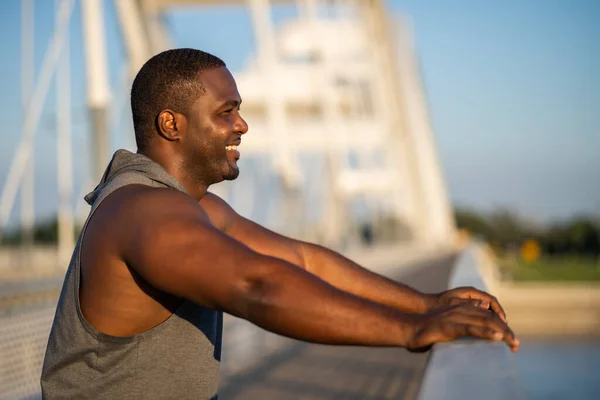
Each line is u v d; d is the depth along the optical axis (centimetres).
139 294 151
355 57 3394
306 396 595
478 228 11450
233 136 173
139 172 160
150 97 169
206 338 161
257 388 626
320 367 721
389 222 3775
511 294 4144
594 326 3978
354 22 3369
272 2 3219
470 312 137
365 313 134
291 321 132
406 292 199
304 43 3381
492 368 105
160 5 2425
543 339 3553
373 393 604
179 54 170
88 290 154
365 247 3403
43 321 491
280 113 2795
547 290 4184
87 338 154
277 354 791
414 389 618
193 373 158
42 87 2050
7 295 513
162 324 155
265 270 135
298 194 2733
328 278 207
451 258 2358
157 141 171
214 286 136
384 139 3441
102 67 1453
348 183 3562
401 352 817
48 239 3450
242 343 768
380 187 3578
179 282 138
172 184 160
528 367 2720
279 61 3406
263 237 211
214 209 207
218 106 169
